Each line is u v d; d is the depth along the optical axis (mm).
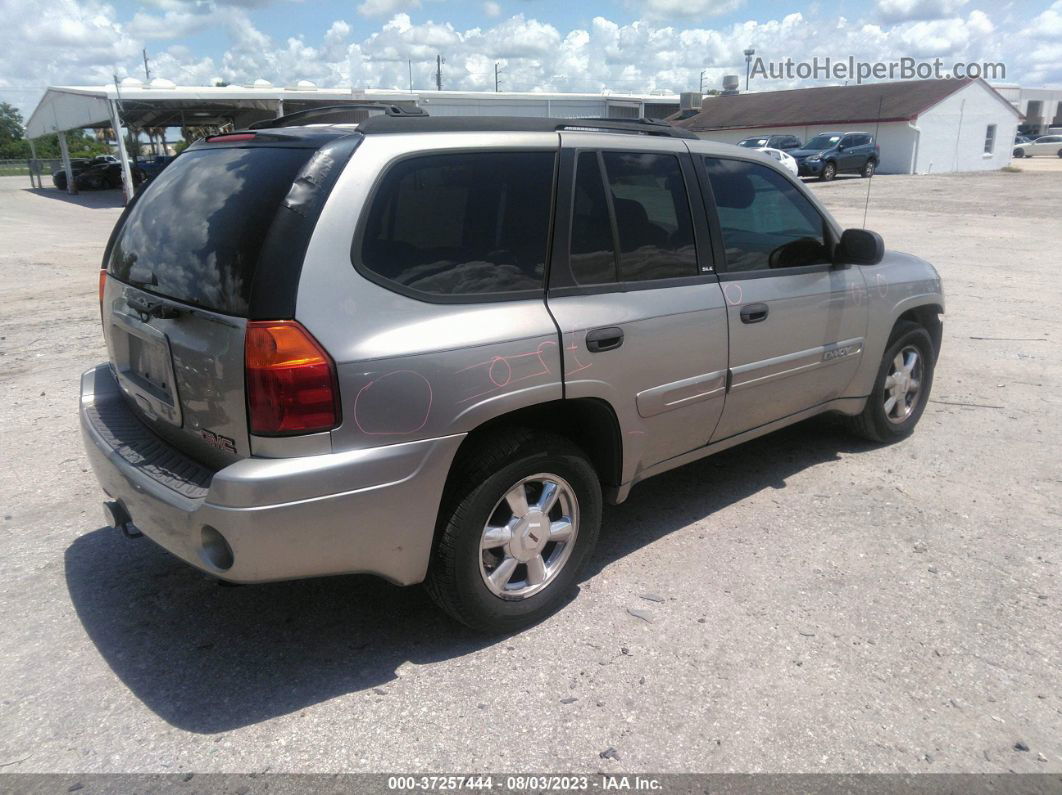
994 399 6242
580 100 37750
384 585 3676
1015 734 2723
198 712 2838
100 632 3305
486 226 3025
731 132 47156
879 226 18078
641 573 3723
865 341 4699
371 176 2752
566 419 3484
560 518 3373
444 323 2844
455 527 2975
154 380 3180
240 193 2830
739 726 2754
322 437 2627
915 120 38562
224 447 2771
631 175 3502
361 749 2660
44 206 29344
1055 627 3299
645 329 3430
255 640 3258
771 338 4066
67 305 10258
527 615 3273
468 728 2752
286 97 30016
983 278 11391
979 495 4531
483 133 3074
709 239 3797
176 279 2928
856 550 3920
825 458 5086
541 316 3096
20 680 3004
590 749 2654
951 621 3338
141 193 3625
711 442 4031
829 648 3164
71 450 5258
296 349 2561
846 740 2691
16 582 3670
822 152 34094
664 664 3076
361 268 2699
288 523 2611
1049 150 56188
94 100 28969
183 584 3674
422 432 2789
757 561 3820
